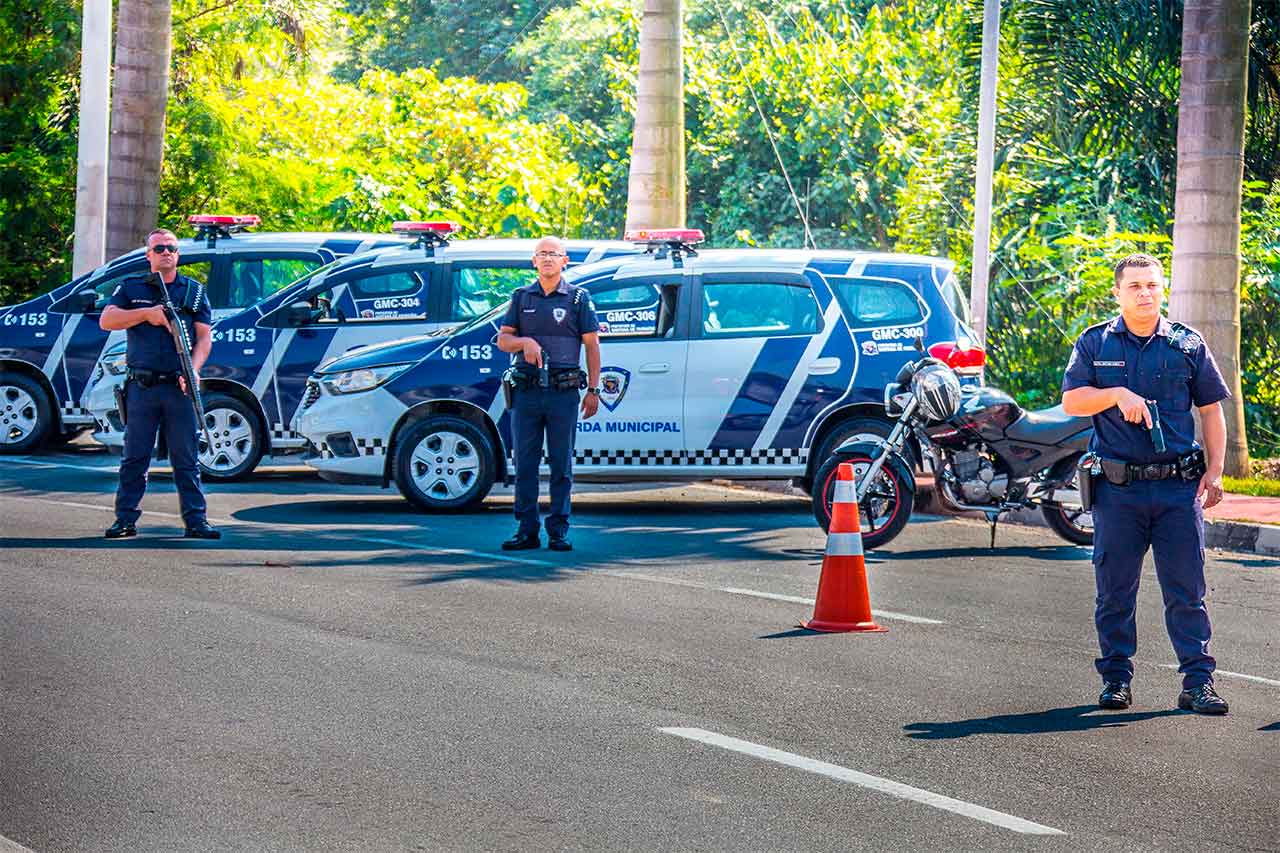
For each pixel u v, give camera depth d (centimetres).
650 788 802
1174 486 971
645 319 1830
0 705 928
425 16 6378
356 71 6284
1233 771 851
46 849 711
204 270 2470
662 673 1034
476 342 1848
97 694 955
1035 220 2997
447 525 1717
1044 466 1614
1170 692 1023
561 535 1548
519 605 1250
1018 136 3134
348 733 886
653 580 1381
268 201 3403
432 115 4044
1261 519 1742
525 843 724
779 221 4300
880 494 1600
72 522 1653
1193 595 978
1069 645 1158
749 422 1822
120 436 2138
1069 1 2930
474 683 998
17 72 3384
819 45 4316
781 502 1988
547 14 5956
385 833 735
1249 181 2875
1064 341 2991
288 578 1344
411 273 2161
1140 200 3011
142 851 710
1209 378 972
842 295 1833
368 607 1227
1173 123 2973
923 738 900
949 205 3306
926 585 1404
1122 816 775
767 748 873
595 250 2202
